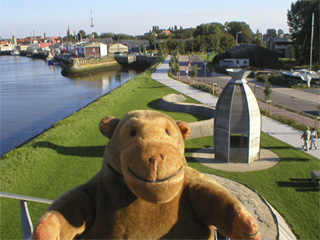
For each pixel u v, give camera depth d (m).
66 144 23.22
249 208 13.90
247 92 19.58
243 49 73.50
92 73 93.50
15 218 14.39
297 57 77.94
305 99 40.88
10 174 17.81
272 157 21.34
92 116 30.44
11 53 195.50
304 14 75.06
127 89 45.59
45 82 73.50
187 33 169.25
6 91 60.66
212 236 4.41
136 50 155.12
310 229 13.83
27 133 35.44
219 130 20.56
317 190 17.05
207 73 67.38
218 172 19.28
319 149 22.70
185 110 33.06
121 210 3.97
